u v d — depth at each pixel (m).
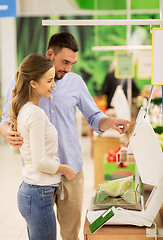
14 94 2.27
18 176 6.79
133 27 11.46
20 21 11.62
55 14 11.43
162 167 1.92
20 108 2.21
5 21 11.62
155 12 10.91
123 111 5.05
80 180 2.77
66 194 2.72
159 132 4.29
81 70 11.96
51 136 2.22
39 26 11.62
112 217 2.01
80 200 2.76
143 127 1.90
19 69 2.24
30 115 2.12
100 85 11.97
